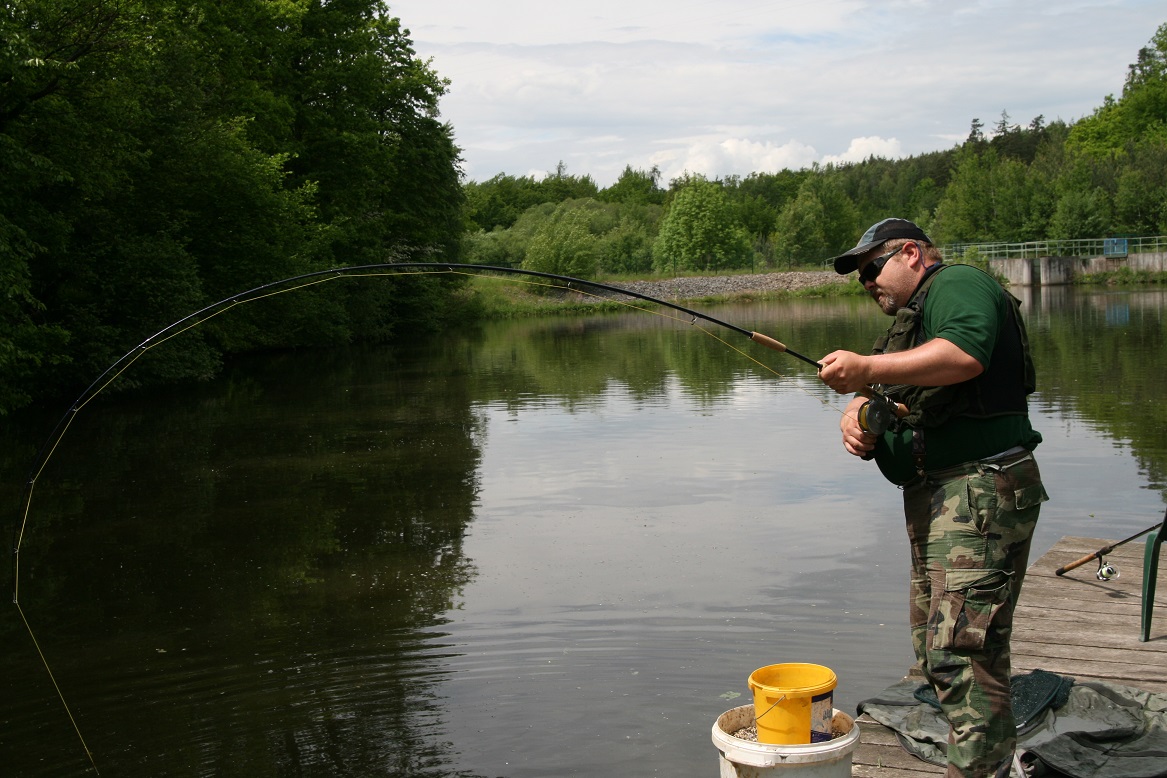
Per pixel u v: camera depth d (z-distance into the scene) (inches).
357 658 210.8
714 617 225.8
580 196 4471.0
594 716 176.9
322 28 1190.3
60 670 210.4
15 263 577.0
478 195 3941.9
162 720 184.4
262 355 1120.8
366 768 162.6
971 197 2549.2
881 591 240.5
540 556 285.9
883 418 109.0
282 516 349.1
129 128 742.5
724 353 988.6
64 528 339.0
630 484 380.8
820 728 109.0
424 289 1476.4
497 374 840.3
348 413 614.2
